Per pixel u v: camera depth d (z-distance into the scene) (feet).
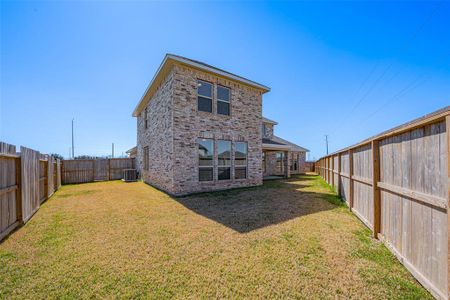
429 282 7.24
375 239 11.93
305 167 76.28
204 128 29.14
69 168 44.98
